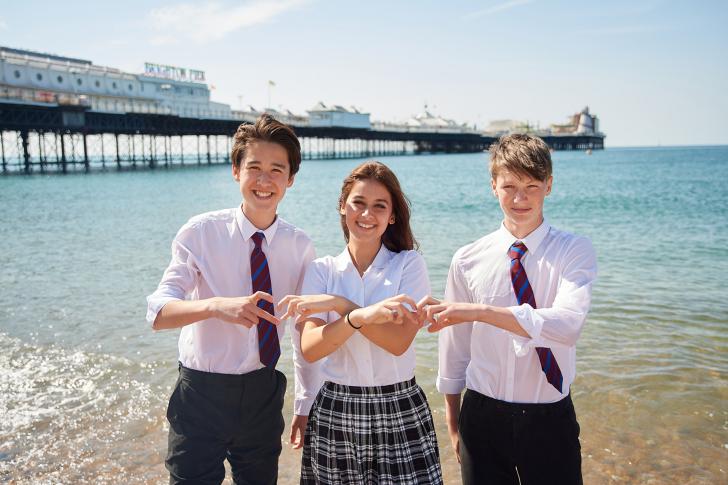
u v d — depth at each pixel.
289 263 2.34
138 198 22.75
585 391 3.93
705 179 33.31
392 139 84.31
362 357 2.00
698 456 3.09
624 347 4.82
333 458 2.02
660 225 13.77
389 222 2.16
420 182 32.78
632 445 3.21
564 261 1.99
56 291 7.20
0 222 15.11
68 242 11.59
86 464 3.06
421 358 4.65
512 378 2.02
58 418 3.60
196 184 31.47
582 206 19.00
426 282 2.16
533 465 2.03
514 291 2.04
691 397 3.82
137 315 6.06
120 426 3.50
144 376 4.31
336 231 12.80
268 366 2.17
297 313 1.99
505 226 2.12
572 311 1.85
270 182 2.15
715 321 5.55
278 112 64.31
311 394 2.41
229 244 2.23
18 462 3.07
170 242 11.55
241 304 1.89
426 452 2.02
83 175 40.81
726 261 8.87
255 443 2.25
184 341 2.25
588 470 2.97
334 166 58.94
